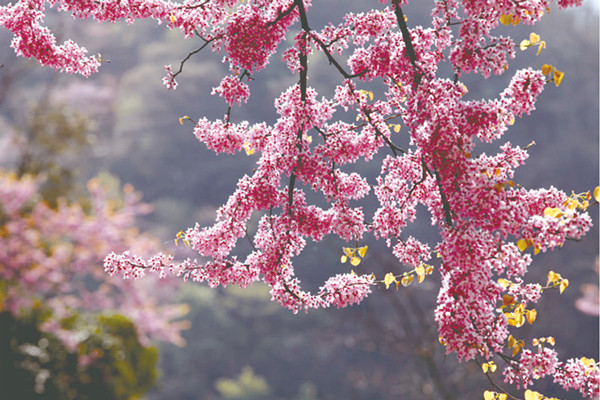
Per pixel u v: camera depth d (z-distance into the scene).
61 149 18.81
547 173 46.53
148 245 14.02
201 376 38.72
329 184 3.50
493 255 2.93
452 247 2.94
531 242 2.86
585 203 2.96
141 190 51.94
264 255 3.48
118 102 54.25
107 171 51.19
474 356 3.07
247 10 3.55
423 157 3.13
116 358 12.06
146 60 59.50
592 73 53.91
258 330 40.12
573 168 47.53
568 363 3.20
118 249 13.80
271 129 3.59
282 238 3.48
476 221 2.91
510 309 3.14
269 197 3.48
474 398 13.88
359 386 27.88
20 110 23.11
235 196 3.49
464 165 2.89
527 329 15.32
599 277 29.81
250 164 51.28
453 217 3.00
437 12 3.48
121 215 14.25
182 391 37.41
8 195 13.05
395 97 3.65
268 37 3.52
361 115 3.66
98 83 57.94
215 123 3.57
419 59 3.41
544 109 50.94
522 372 3.11
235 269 3.50
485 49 3.03
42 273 12.57
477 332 3.01
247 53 3.50
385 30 3.57
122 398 12.12
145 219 47.84
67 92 30.69
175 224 47.09
